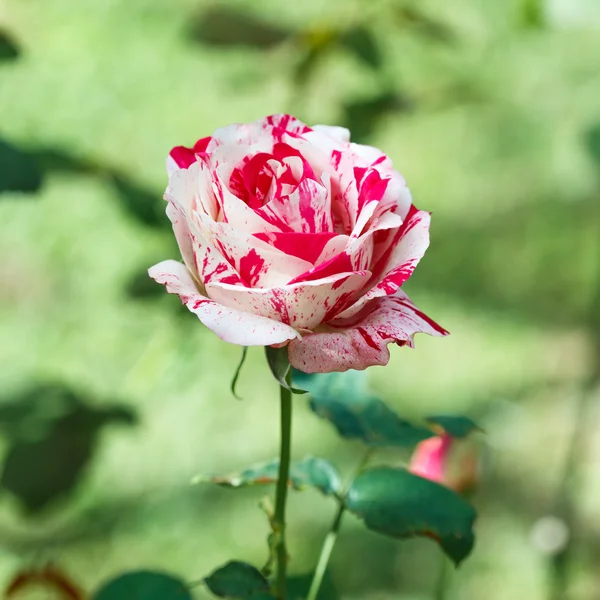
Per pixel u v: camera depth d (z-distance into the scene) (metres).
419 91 1.04
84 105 1.83
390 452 1.36
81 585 1.18
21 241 1.63
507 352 1.54
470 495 0.70
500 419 1.41
